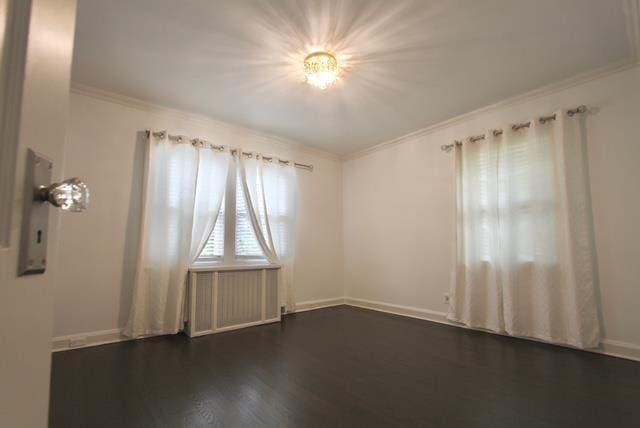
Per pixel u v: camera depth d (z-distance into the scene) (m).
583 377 2.21
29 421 0.49
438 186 3.92
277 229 4.22
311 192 4.80
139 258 3.11
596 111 2.78
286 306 4.20
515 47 2.42
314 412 1.77
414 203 4.18
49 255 0.54
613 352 2.59
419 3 1.97
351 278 4.98
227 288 3.55
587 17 2.11
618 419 1.69
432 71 2.75
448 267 3.76
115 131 3.16
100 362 2.49
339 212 5.14
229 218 3.87
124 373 2.28
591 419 1.69
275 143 4.41
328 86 2.96
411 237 4.18
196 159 3.50
